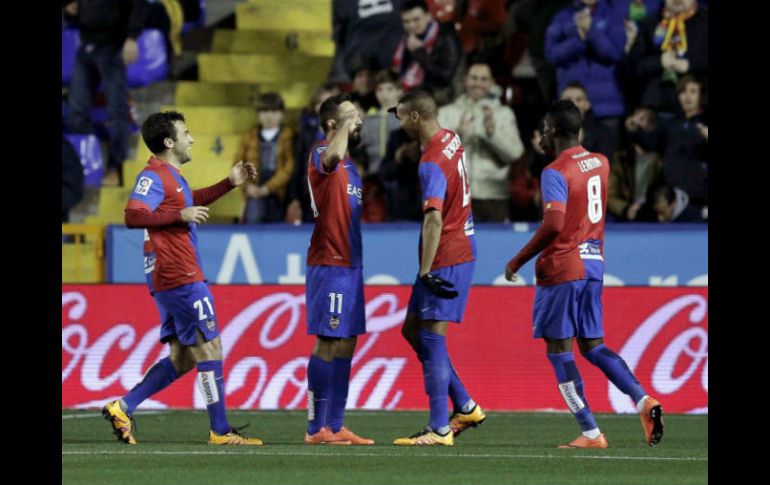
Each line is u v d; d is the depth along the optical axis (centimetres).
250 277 4644
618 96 5197
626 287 4191
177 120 2998
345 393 3069
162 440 3158
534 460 2562
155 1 5981
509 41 5378
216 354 2995
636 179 4962
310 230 4634
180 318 2978
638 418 3916
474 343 4225
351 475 2286
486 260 4556
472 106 5062
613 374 2914
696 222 4903
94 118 5800
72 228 4803
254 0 6288
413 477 2258
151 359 4266
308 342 4241
